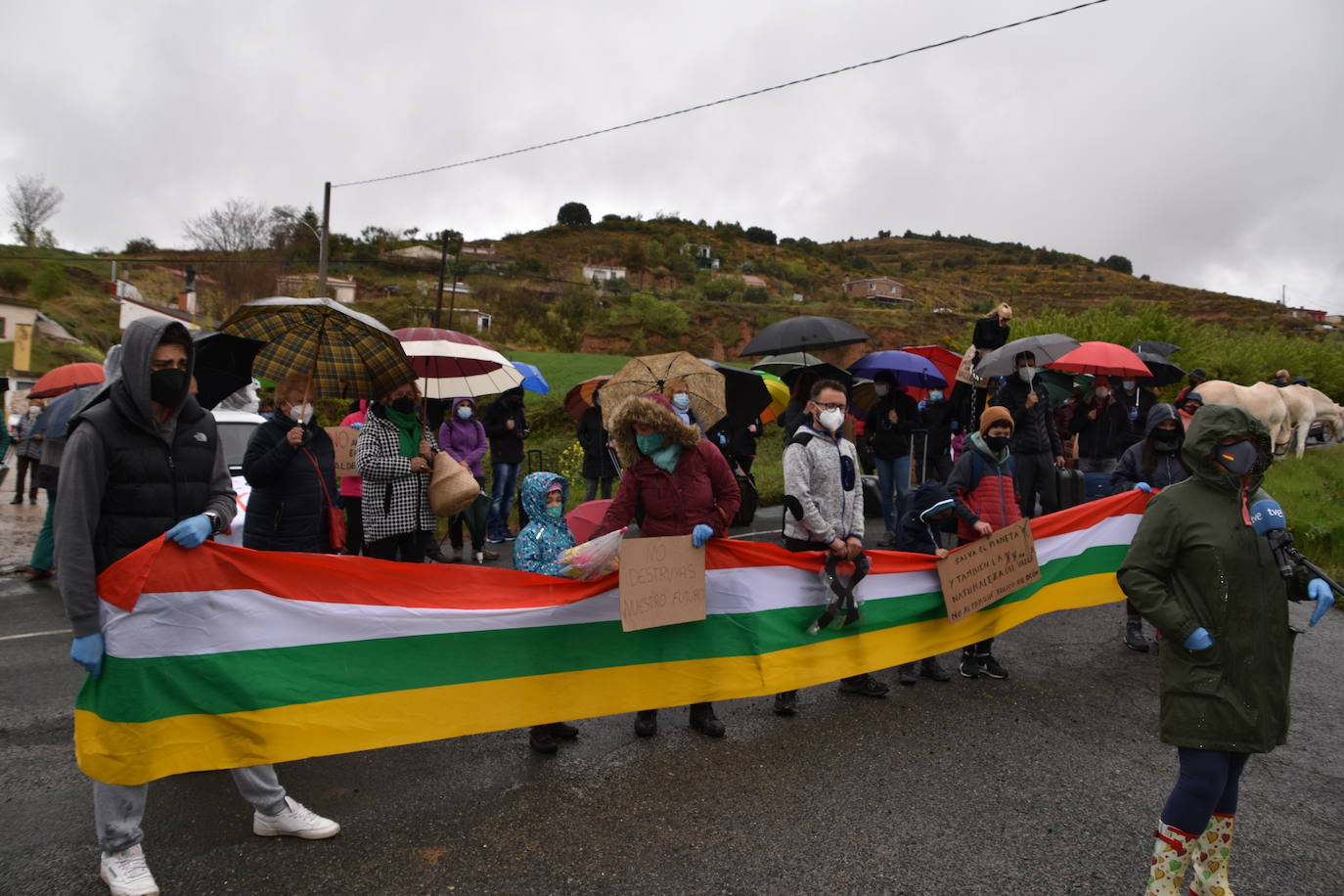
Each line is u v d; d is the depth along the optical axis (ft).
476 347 24.45
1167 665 9.71
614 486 41.83
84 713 9.48
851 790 12.60
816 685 17.22
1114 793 12.71
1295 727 15.65
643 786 12.60
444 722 12.05
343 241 330.13
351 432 21.40
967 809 12.10
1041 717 15.74
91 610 9.29
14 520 35.81
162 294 203.82
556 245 472.85
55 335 124.06
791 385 32.19
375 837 10.96
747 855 10.74
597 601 13.53
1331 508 35.94
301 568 11.07
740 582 14.90
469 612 12.32
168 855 10.40
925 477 31.48
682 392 19.15
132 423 9.73
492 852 10.67
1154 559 9.73
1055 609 19.17
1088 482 27.17
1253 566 9.40
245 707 10.45
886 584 16.56
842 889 10.04
